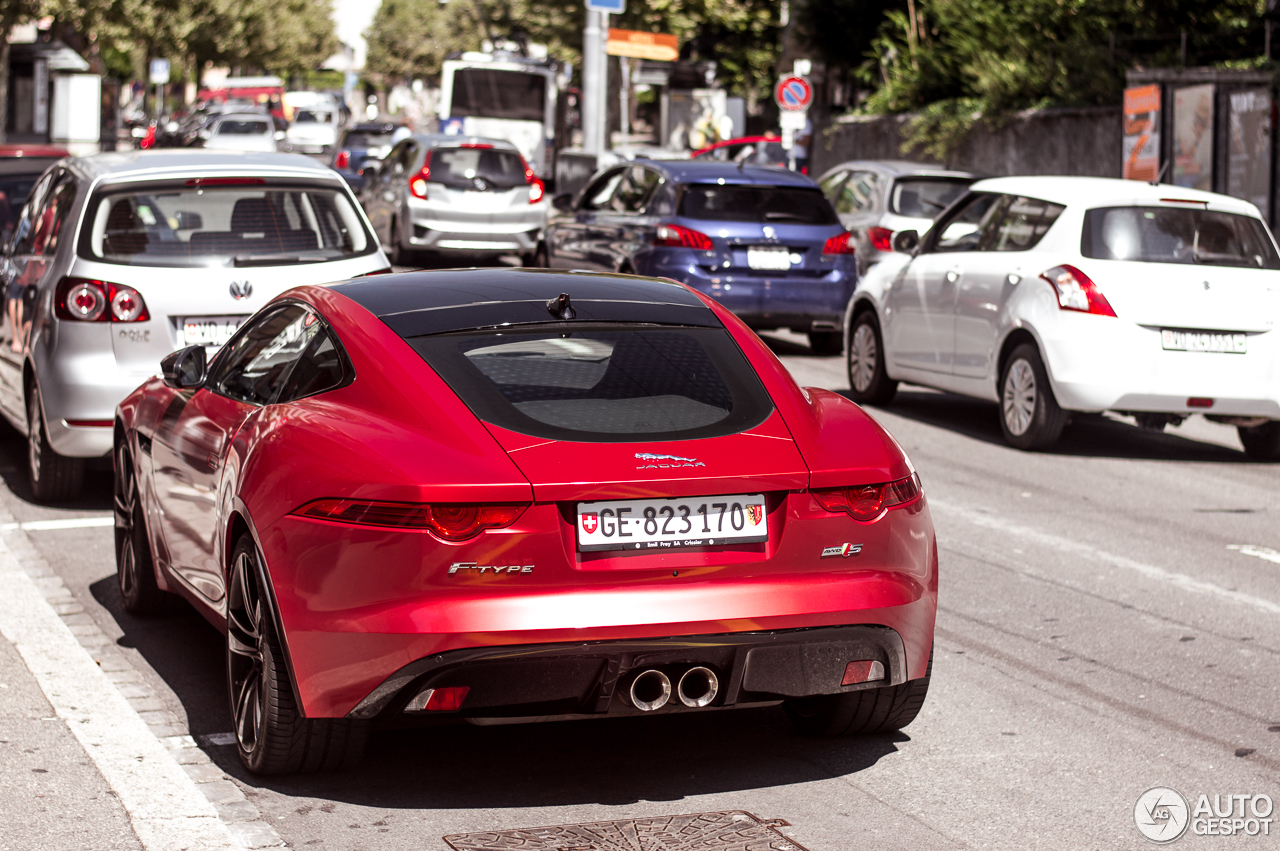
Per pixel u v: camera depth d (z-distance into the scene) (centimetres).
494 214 2486
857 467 482
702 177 1645
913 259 1362
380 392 487
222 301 906
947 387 1298
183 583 623
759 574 468
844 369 1659
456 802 490
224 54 9938
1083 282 1142
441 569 444
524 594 448
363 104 14750
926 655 505
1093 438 1305
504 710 456
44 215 1015
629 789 505
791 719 571
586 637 448
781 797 501
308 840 455
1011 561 853
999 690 623
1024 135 3020
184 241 920
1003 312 1208
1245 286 1139
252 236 928
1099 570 838
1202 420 1435
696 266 1612
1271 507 1027
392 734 555
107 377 898
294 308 575
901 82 3666
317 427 484
